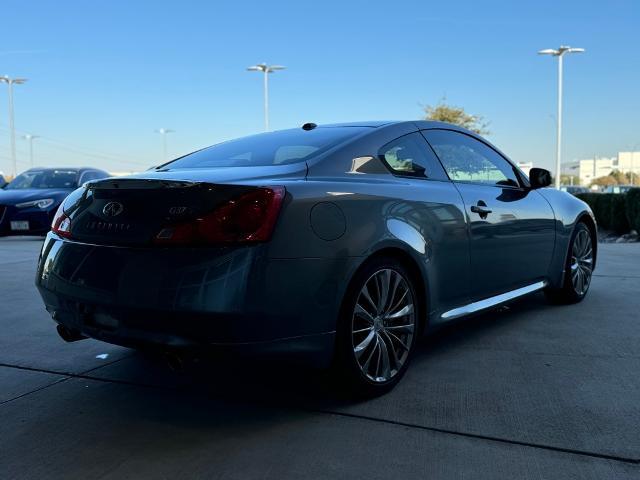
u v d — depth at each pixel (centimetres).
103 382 356
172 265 260
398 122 382
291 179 290
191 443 275
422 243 340
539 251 463
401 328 333
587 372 355
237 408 314
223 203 261
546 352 396
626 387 330
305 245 275
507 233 418
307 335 280
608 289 605
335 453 261
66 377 365
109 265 276
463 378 349
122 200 285
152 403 323
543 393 323
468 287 385
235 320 256
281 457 259
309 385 346
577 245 530
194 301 254
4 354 411
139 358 400
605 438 270
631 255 895
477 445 265
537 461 250
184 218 263
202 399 328
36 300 579
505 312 511
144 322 266
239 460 257
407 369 351
